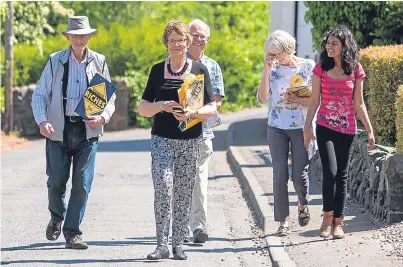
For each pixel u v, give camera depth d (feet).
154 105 78.23
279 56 86.33
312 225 92.22
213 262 81.35
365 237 84.64
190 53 87.25
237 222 102.12
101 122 84.84
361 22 147.43
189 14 336.49
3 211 107.65
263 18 339.36
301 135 87.20
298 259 78.48
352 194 105.60
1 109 227.81
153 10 335.26
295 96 85.81
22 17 244.22
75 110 84.28
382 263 74.84
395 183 88.38
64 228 85.97
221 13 334.85
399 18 142.61
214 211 109.91
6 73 229.25
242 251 86.17
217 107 87.20
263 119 250.16
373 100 110.93
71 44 85.35
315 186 117.39
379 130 109.70
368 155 99.40
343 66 81.56
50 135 83.97
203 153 87.45
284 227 88.48
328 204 84.12
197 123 79.41
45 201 115.75
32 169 154.81
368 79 117.08
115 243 89.10
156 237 86.84
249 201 117.91
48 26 253.03
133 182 136.98
